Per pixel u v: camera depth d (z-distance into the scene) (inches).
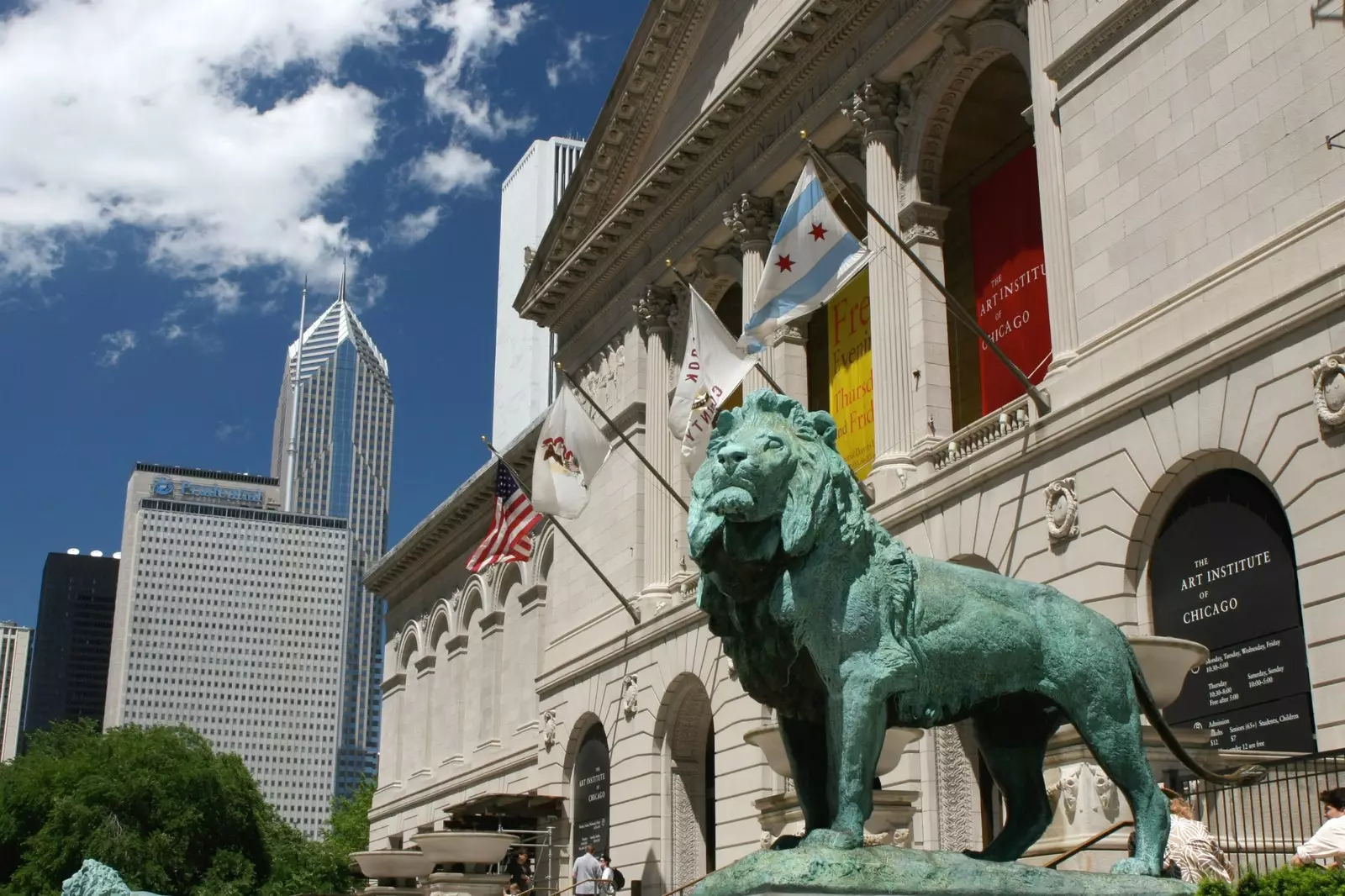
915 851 286.5
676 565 1563.7
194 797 2388.0
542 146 5477.4
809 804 317.1
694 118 1604.3
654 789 1507.1
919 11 1197.1
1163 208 923.4
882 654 300.0
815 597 300.5
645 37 1635.1
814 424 316.8
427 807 2413.9
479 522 2362.2
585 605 1759.4
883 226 1030.4
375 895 1306.6
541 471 1379.2
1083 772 535.5
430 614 2598.4
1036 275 1138.7
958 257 1366.9
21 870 2251.5
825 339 1449.3
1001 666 314.3
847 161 1327.5
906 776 1075.3
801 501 300.8
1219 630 836.6
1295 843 570.9
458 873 1325.0
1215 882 324.5
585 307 1833.2
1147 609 893.2
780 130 1400.1
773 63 1369.3
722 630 319.3
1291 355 803.4
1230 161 877.8
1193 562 864.3
